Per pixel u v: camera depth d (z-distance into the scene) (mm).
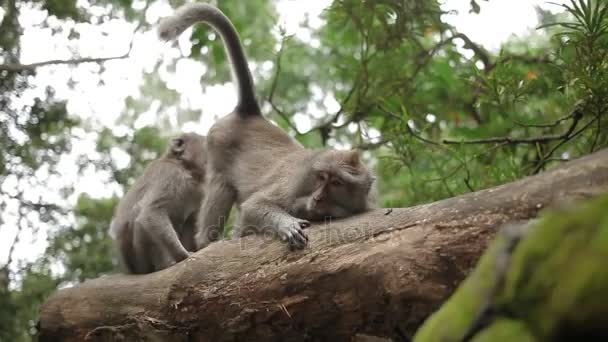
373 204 6777
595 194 4285
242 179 7578
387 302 4961
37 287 8961
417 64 10062
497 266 2594
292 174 6926
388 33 9523
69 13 9188
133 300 6246
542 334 2268
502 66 7879
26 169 9039
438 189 8688
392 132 8648
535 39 10961
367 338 5188
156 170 8312
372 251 5074
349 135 11984
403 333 4992
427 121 9953
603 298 2158
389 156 8734
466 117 10781
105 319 6312
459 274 4688
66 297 6539
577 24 6641
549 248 2410
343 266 5180
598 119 7000
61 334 6480
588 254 2275
